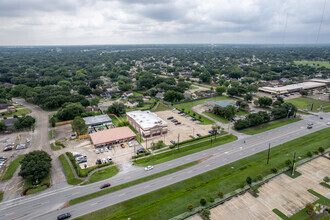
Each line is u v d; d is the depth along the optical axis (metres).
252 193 77.62
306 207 68.25
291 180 84.88
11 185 83.44
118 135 122.12
